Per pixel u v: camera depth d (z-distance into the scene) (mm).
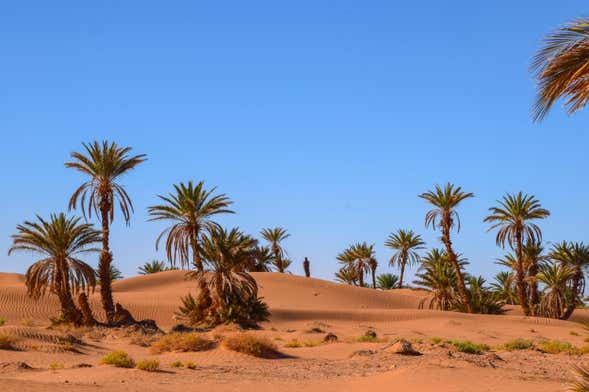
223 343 30359
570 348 33656
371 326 58125
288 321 61000
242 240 50906
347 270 107688
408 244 101688
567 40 11469
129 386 18469
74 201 46500
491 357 27562
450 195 68750
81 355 30516
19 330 32625
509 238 69938
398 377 19750
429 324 58781
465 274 78875
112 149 46312
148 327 45156
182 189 51719
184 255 51812
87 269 44344
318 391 18609
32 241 42969
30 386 15625
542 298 71438
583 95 11961
